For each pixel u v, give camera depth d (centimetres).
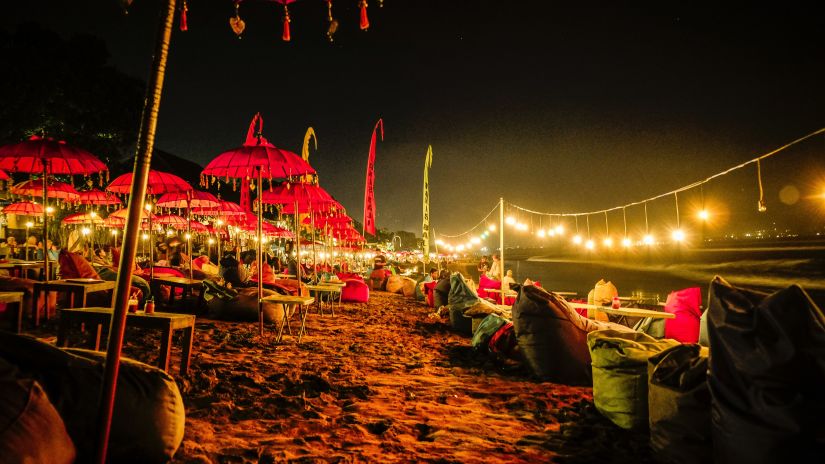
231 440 343
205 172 719
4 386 221
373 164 1582
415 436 388
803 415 250
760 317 275
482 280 1362
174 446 289
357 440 365
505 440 384
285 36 282
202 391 452
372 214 1577
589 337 473
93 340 514
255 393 462
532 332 589
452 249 2898
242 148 700
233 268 1042
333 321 1081
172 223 1516
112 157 2211
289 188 946
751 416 265
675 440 330
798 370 258
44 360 256
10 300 558
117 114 2097
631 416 405
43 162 677
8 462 201
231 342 713
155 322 463
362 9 286
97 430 204
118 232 1983
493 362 691
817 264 6738
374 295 1989
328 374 569
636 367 409
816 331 262
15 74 1748
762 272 6222
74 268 746
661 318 727
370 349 762
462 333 1016
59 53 1953
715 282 313
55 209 1747
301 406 435
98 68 2100
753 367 268
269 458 314
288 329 880
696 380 329
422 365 666
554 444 377
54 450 223
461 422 425
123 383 274
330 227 1902
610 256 12469
